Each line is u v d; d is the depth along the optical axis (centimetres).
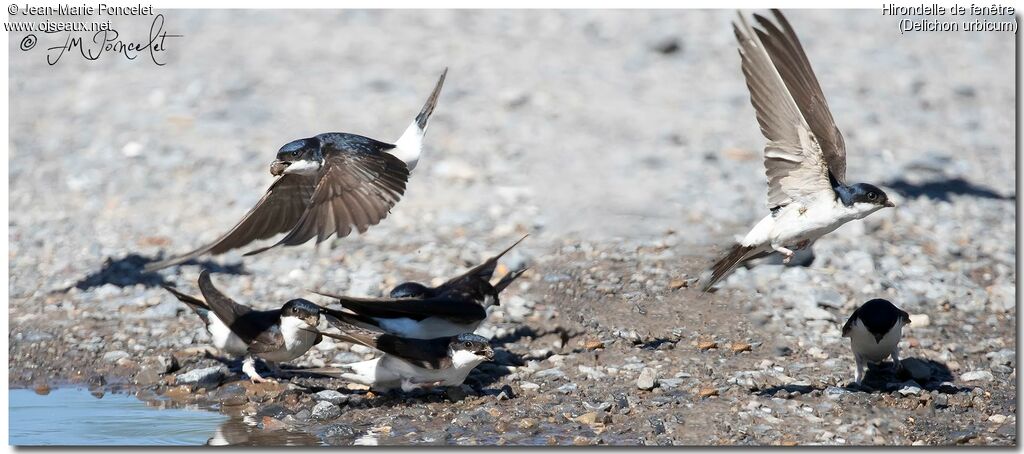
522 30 3447
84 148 2288
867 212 973
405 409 1070
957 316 1359
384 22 3538
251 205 1922
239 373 1193
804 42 3259
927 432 1002
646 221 1788
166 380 1175
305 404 1098
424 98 2717
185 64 2991
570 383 1138
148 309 1393
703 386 1126
